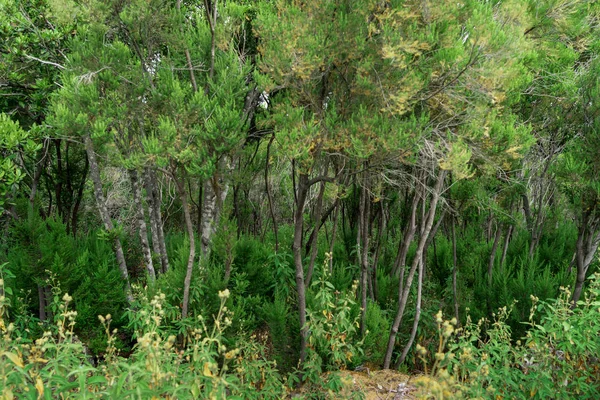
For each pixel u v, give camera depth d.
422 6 3.38
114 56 4.14
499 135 3.61
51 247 4.46
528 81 4.11
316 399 3.62
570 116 4.75
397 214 6.23
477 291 5.01
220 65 4.36
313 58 3.18
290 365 4.13
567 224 7.08
